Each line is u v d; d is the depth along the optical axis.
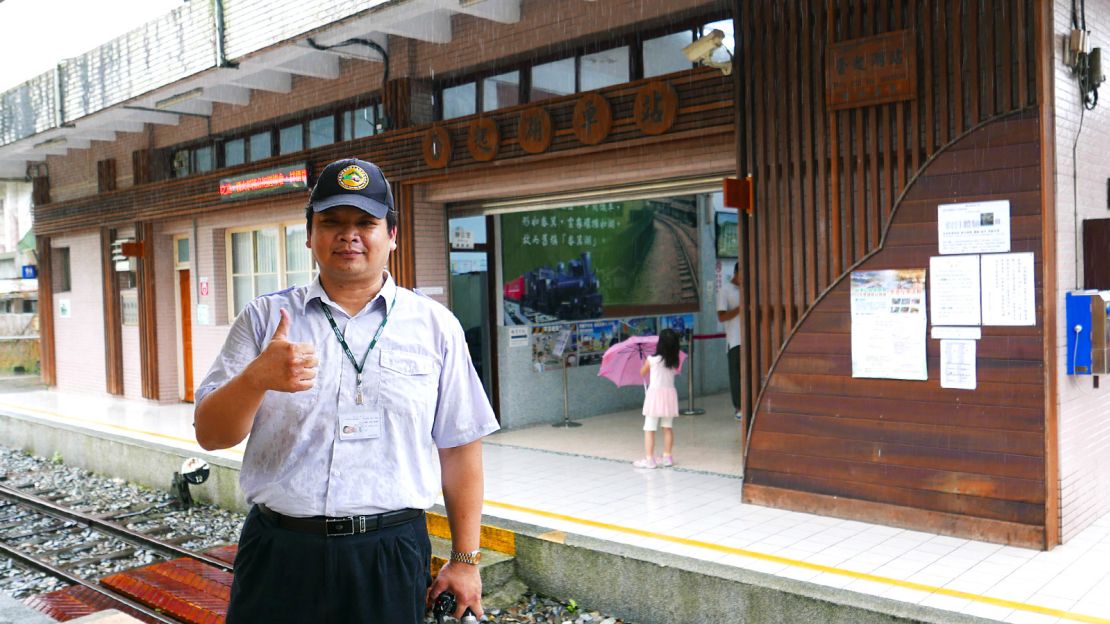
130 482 10.14
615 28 8.36
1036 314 5.66
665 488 7.65
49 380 17.52
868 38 6.23
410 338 2.31
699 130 7.40
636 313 12.53
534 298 11.34
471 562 2.48
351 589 2.22
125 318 15.26
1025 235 5.68
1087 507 6.20
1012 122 5.71
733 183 6.88
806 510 6.71
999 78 5.77
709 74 7.31
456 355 2.42
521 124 8.74
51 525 8.57
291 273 12.47
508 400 10.86
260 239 13.00
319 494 2.21
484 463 8.91
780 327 6.88
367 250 2.25
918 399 6.16
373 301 2.32
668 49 8.16
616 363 9.76
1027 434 5.71
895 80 6.11
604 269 12.16
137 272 14.71
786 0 6.70
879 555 5.63
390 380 2.27
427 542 2.41
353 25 8.91
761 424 6.96
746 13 6.92
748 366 7.17
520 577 6.09
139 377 14.97
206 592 6.34
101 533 8.24
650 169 8.03
